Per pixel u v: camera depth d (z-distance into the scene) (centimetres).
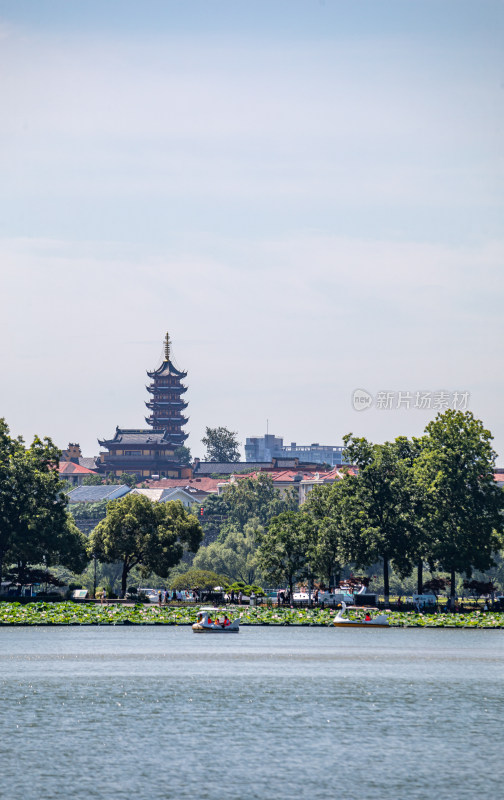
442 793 8394
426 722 11038
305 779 8738
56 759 9294
